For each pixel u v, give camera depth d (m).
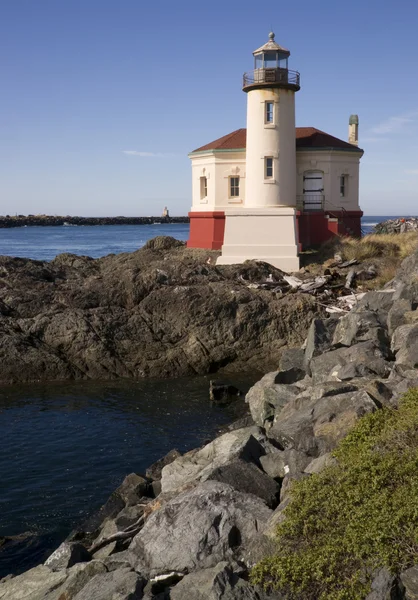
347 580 7.80
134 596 8.48
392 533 7.96
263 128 40.38
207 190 43.34
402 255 37.12
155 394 26.17
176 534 9.55
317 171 42.97
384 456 9.51
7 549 14.14
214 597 8.02
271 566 8.39
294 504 9.26
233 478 10.93
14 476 17.95
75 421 22.69
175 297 30.78
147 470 16.62
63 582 10.00
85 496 16.73
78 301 31.11
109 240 131.12
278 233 37.34
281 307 30.58
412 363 15.34
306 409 13.51
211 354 29.84
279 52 40.66
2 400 25.58
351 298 31.50
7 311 30.34
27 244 116.81
